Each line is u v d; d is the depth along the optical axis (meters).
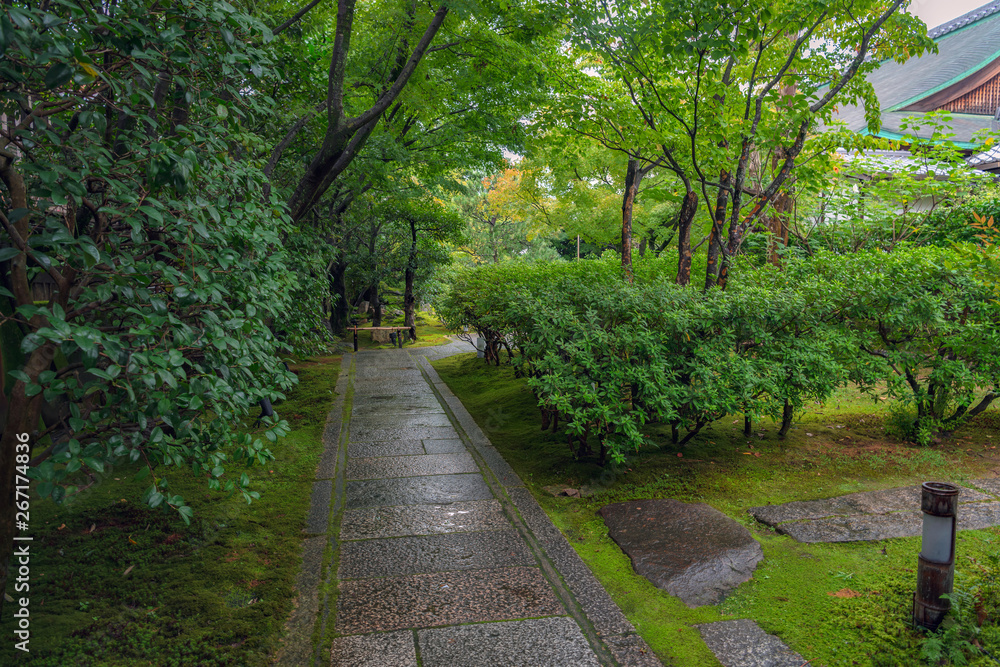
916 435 5.56
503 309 7.34
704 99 6.23
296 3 6.71
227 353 2.93
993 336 5.05
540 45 7.73
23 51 1.79
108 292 2.27
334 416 7.54
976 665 2.51
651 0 5.80
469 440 6.45
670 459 5.30
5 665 2.62
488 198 28.06
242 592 3.27
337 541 3.96
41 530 3.98
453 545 3.90
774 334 5.29
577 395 4.68
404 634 2.91
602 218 14.66
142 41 2.33
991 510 4.04
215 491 4.71
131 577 3.40
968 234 8.19
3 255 2.04
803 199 10.11
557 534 4.07
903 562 3.44
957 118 17.86
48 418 5.46
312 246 7.68
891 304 5.30
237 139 3.48
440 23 6.12
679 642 2.82
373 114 6.17
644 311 5.00
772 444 5.60
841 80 6.37
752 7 5.15
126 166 2.49
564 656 2.73
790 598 3.15
